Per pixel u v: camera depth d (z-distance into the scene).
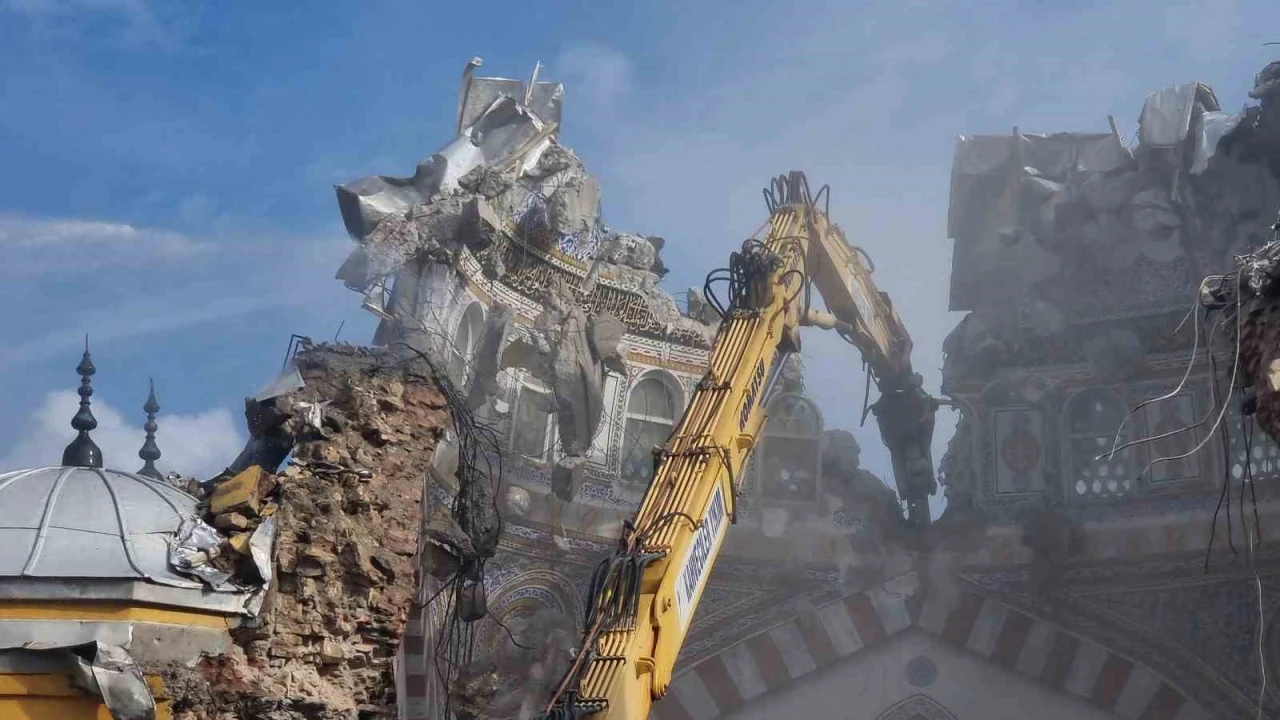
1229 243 31.02
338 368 17.72
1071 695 31.41
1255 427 30.56
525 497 29.53
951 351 33.69
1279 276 15.52
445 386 19.23
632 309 31.89
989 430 33.12
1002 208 33.72
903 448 32.44
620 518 30.83
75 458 16.45
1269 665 29.88
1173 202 31.89
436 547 19.53
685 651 31.89
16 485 15.50
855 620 32.31
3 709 14.03
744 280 23.45
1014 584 32.06
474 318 28.77
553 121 30.48
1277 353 15.26
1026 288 33.00
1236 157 30.52
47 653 14.15
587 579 30.20
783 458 33.03
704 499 20.09
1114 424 32.28
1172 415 31.62
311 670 15.62
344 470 16.72
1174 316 31.58
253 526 15.84
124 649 14.41
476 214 26.58
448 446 23.50
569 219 29.86
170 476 17.19
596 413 29.22
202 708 14.67
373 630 16.11
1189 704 30.42
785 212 26.09
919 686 32.00
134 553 15.01
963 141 34.19
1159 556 31.19
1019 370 33.06
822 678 32.12
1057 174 33.59
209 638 15.05
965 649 31.98
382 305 26.55
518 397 29.94
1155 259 32.00
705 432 21.08
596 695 17.53
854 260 28.44
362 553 16.23
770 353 23.17
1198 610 30.75
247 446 17.66
